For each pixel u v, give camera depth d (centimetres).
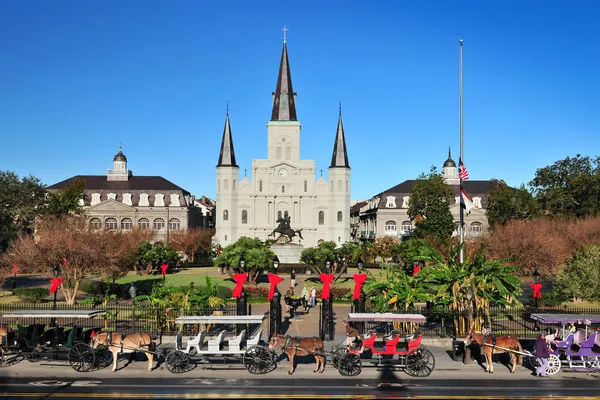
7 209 7525
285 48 12100
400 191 12012
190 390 2080
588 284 4081
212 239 11488
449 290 2994
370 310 3409
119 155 12700
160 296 3303
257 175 11675
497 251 5556
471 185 12044
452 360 2575
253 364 2348
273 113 11938
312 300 4256
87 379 2244
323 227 11669
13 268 5122
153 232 9675
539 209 8562
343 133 11694
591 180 8294
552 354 2348
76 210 8575
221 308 3145
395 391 2078
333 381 2230
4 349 2434
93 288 5034
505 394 2039
